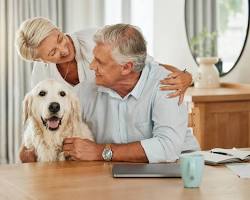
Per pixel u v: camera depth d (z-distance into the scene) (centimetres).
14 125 568
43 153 246
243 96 401
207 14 484
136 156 227
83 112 255
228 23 461
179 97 237
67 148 235
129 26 229
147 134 241
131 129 242
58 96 248
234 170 211
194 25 501
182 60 522
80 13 590
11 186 189
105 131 247
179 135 233
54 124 246
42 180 197
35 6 566
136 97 237
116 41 224
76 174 206
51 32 263
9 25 559
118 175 200
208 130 394
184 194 177
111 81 230
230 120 401
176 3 526
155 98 235
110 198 172
